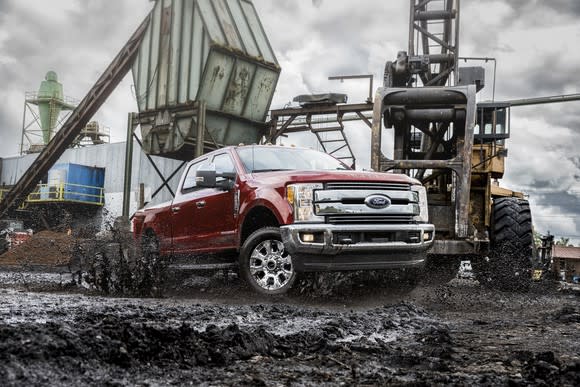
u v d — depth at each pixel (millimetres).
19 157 44750
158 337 2959
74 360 2387
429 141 10273
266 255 6582
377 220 6332
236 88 23172
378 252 6266
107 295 7145
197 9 22516
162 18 23406
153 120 23453
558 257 44625
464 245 8555
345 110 22297
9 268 14812
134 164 35656
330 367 2914
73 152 39156
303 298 6473
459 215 8609
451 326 4863
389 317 5129
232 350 3035
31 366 2223
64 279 10258
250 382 2488
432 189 10016
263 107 24359
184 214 7828
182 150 23531
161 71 23250
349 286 6926
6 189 41969
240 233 6891
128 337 2803
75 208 36156
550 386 2539
